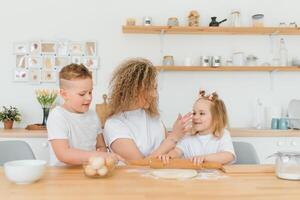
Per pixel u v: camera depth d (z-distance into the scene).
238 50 3.32
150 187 0.99
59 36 3.22
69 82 1.56
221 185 1.02
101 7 3.24
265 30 3.11
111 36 3.24
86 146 1.69
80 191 0.94
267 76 3.33
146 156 1.64
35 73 3.20
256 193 0.93
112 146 1.61
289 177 1.09
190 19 3.10
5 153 1.77
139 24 3.25
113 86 1.66
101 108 2.97
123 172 1.20
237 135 2.83
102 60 3.24
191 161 1.28
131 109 1.68
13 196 0.89
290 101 3.28
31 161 1.14
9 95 3.19
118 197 0.88
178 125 1.62
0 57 3.18
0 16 3.18
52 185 1.01
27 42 3.20
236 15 3.15
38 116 3.20
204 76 3.29
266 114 3.25
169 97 3.26
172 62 3.11
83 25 3.23
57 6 3.22
